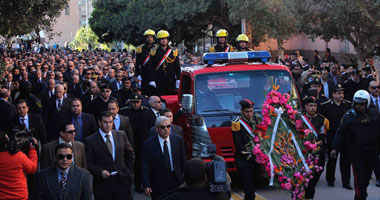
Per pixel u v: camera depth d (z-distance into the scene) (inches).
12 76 744.3
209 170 177.9
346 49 1358.3
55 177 242.8
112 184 301.3
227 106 390.0
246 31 1208.8
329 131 403.9
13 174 262.8
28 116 362.9
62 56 1539.1
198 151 378.9
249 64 414.6
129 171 307.1
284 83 398.6
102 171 296.0
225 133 379.9
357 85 592.4
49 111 450.9
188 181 177.9
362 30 803.4
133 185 440.1
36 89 699.4
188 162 178.4
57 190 241.1
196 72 402.3
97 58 1448.1
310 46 1696.6
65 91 521.7
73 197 241.4
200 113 386.9
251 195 317.1
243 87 396.2
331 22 829.2
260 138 313.9
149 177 300.7
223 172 176.6
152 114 391.2
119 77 641.6
